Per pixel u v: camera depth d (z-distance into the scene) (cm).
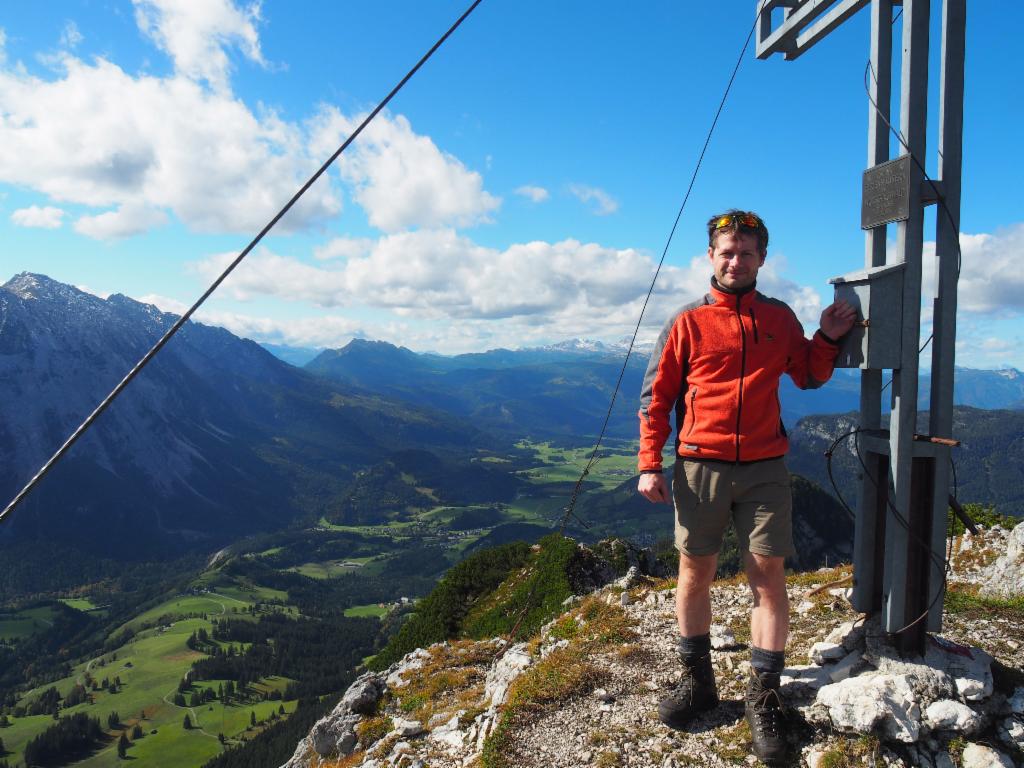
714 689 464
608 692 536
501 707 592
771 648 406
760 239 416
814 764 384
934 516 418
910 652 424
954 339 421
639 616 721
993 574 673
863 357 416
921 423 474
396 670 1071
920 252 413
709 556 430
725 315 416
